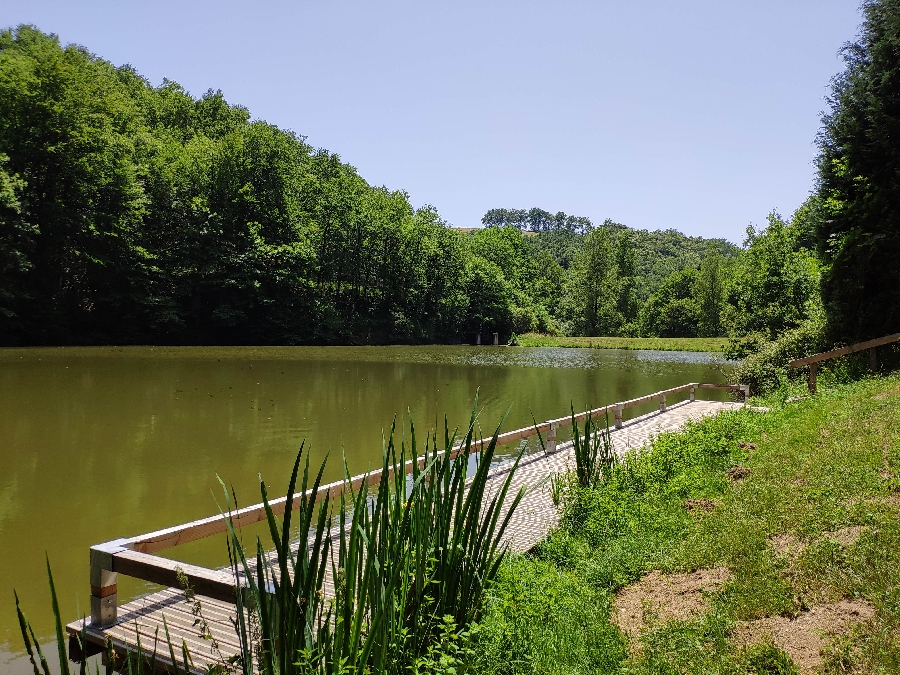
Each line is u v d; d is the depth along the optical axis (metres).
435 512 4.16
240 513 6.12
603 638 4.24
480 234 86.06
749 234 25.39
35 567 6.71
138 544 5.10
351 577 3.29
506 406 19.23
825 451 7.48
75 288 39.94
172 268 44.12
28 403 16.27
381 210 58.22
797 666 3.79
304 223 52.66
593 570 5.45
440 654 3.66
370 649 3.21
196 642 4.48
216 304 46.38
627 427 14.35
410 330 57.91
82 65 43.00
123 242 39.91
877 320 16.50
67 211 36.81
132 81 63.72
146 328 42.53
